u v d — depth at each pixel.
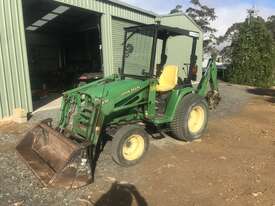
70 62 18.22
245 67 21.89
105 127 5.34
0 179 4.52
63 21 15.38
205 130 7.12
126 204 4.01
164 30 5.93
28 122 7.53
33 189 4.27
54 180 4.20
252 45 21.88
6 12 7.73
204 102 6.69
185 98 6.37
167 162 5.38
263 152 5.97
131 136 5.14
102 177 4.75
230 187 4.49
